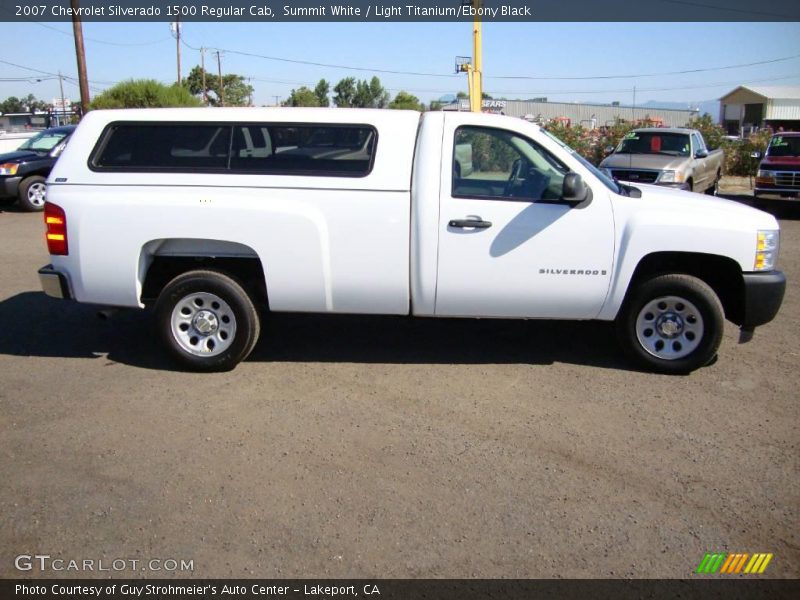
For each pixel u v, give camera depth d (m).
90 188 5.47
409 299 5.52
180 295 5.57
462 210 5.29
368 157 5.39
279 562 3.34
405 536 3.54
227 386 5.43
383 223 5.33
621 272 5.36
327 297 5.52
